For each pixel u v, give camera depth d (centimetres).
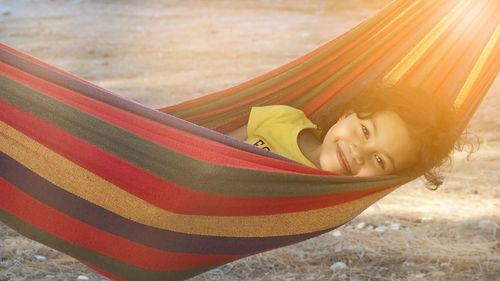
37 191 210
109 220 211
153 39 750
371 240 294
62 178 208
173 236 213
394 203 326
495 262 279
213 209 212
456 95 253
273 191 213
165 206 209
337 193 220
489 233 299
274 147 245
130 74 588
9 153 208
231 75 586
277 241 223
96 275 268
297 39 748
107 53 668
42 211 212
